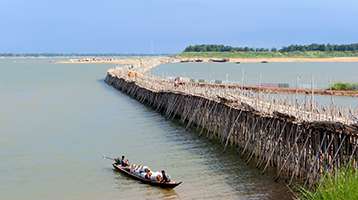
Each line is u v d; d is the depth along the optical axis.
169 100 82.12
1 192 41.69
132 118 80.88
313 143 38.97
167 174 45.66
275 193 39.53
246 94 64.69
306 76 164.75
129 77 123.81
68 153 55.97
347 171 27.61
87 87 144.38
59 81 172.00
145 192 41.62
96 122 77.56
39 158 53.56
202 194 40.44
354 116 40.72
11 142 62.28
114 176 46.44
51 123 77.19
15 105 101.19
